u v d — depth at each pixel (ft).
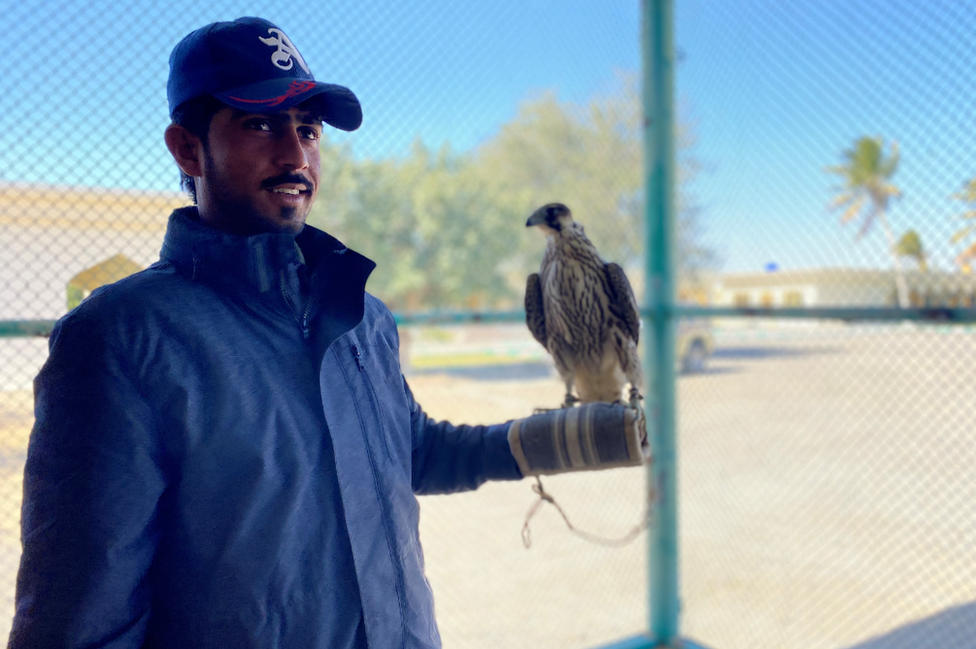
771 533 10.67
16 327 6.23
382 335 4.28
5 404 6.36
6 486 6.44
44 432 2.99
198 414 3.20
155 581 3.28
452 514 14.46
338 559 3.46
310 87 3.62
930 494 8.77
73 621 2.91
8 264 6.40
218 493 3.22
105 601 2.98
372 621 3.51
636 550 12.95
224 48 3.54
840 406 9.30
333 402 3.59
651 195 10.55
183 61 3.63
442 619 10.55
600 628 10.60
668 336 10.52
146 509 3.10
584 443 4.83
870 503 9.43
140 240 6.88
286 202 3.77
